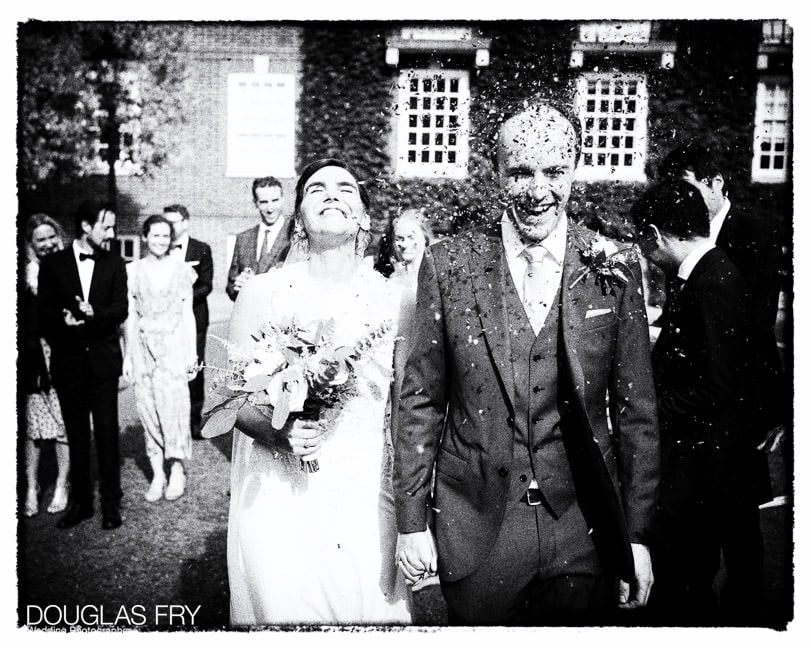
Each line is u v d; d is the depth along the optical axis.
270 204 5.41
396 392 3.46
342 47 4.96
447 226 4.48
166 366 5.23
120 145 5.64
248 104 5.56
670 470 3.71
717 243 4.00
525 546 3.09
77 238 4.99
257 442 3.48
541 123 3.20
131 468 5.45
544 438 3.07
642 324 3.14
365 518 3.42
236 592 3.47
